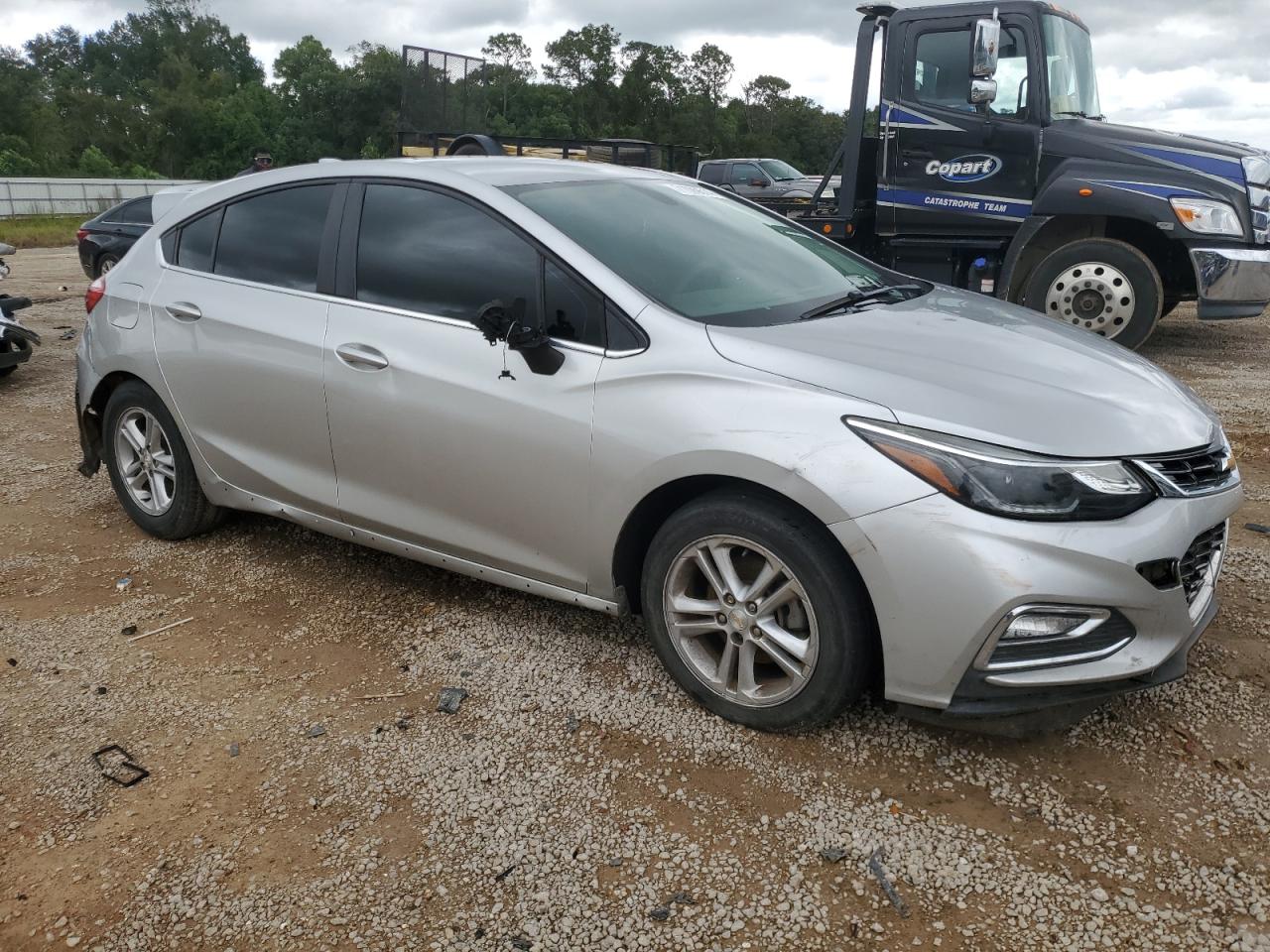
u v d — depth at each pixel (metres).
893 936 2.22
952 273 9.14
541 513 3.23
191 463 4.38
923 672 2.62
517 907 2.33
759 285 3.45
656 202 3.83
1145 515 2.57
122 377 4.55
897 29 8.76
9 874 2.48
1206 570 2.89
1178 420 2.80
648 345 2.99
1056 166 8.31
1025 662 2.56
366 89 77.31
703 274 3.38
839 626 2.71
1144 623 2.60
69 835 2.62
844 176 9.43
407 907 2.34
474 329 3.34
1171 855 2.44
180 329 4.19
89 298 4.68
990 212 8.67
